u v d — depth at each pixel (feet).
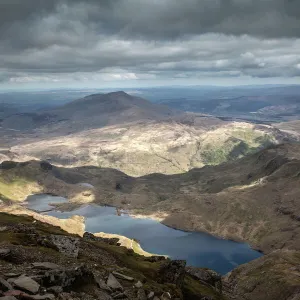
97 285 192.34
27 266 184.75
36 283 152.25
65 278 171.83
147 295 211.41
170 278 333.83
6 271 169.68
